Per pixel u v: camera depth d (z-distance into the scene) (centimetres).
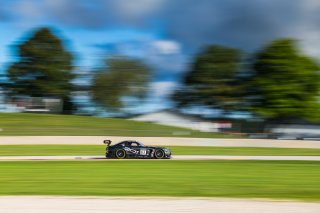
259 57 13138
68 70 15850
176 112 15362
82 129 9194
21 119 9994
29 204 1622
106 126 9862
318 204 1678
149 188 2091
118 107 15888
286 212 1520
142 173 2784
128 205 1622
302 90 12394
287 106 12256
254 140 7475
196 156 4778
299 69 12375
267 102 12544
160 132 9044
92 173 2762
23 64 15688
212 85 14638
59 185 2175
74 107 15962
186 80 15412
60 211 1504
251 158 4459
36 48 15475
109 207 1581
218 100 14525
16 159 4116
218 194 1923
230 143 7312
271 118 12712
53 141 7156
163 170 3003
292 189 2111
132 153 4278
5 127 8956
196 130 10119
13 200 1706
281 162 3900
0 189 2025
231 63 14625
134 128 9912
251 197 1847
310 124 12538
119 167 3216
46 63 15612
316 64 12575
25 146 6391
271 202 1712
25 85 15688
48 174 2684
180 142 7362
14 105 12106
